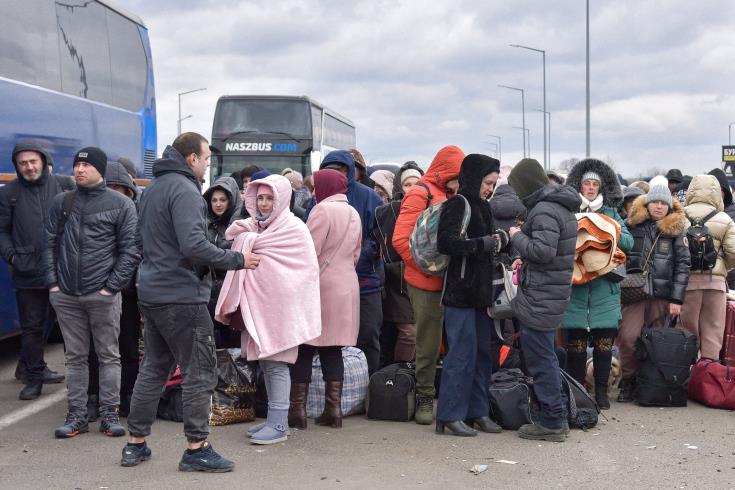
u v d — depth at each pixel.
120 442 7.14
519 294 7.12
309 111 24.52
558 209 7.06
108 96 14.25
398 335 8.99
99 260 7.29
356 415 8.20
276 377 7.16
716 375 8.52
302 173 24.33
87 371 7.48
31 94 11.43
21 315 8.91
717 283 9.15
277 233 7.16
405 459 6.67
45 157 9.01
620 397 8.88
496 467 6.46
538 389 7.25
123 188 8.23
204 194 8.17
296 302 7.10
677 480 6.15
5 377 10.15
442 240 7.05
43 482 6.07
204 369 6.29
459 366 7.32
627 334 8.89
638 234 8.87
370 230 8.34
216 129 24.42
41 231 8.91
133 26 15.70
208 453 6.35
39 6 11.85
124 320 7.82
